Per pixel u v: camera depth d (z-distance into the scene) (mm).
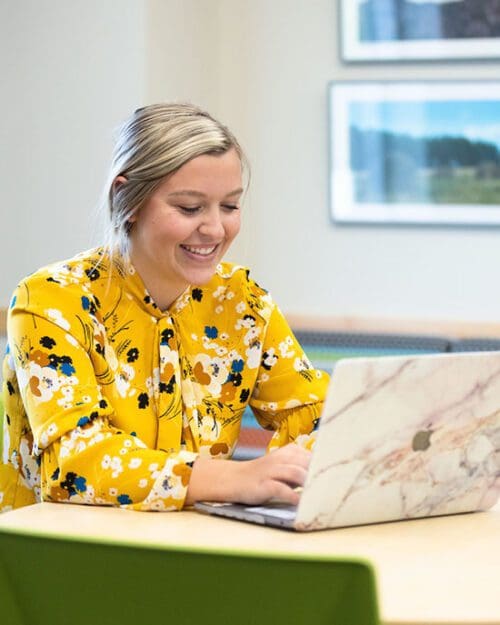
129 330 2213
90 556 1353
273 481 1929
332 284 5137
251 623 1306
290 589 1283
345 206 5098
